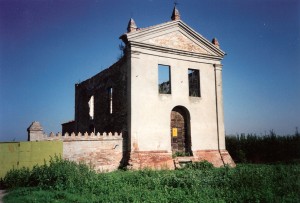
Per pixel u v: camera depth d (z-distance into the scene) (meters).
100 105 23.30
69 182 11.42
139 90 18.28
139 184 11.58
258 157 25.34
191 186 10.77
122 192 10.09
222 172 13.35
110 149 17.33
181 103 19.84
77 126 28.33
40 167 13.04
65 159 14.24
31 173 12.90
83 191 10.48
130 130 17.69
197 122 20.34
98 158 16.80
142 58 18.72
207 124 20.77
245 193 9.36
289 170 14.33
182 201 8.94
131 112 17.81
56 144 15.52
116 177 12.73
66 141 15.90
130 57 18.34
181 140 19.91
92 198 9.34
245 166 17.95
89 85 26.14
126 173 14.38
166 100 19.23
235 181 11.18
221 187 10.80
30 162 14.62
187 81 20.38
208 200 8.85
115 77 20.59
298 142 24.50
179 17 20.81
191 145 19.80
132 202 8.86
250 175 11.88
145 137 18.02
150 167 16.44
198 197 9.32
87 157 16.45
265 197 8.73
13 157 14.30
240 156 24.30
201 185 10.88
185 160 18.97
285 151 24.52
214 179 11.75
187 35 20.88
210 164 18.12
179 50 20.12
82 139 16.42
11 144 14.38
